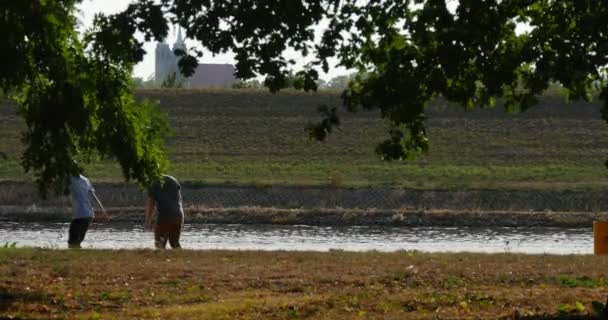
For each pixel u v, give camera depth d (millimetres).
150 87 108312
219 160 82812
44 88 21750
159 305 23406
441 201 69562
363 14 22969
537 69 22672
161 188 34062
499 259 29828
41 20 20297
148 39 21547
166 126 26078
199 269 27281
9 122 90375
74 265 27422
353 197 70312
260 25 21938
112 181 71938
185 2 21656
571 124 90688
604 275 27188
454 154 84000
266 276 26547
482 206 68688
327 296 24094
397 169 79938
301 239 51094
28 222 58875
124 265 27688
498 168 80438
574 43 22344
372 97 22984
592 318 21312
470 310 22672
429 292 24672
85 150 25203
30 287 24719
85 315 22141
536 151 84938
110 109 23453
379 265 28281
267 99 98688
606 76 23844
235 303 23281
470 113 92938
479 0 21344
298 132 90562
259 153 85062
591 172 79438
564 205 68562
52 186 23531
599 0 22172
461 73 23141
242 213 61375
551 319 21422
